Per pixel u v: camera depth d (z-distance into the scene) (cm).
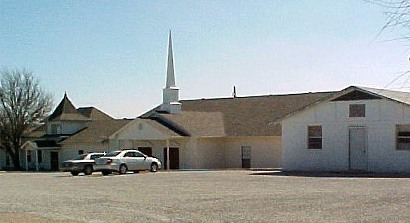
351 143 3809
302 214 1659
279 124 4644
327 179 3033
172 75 5472
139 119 5156
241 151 5131
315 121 3953
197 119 5262
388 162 3659
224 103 5819
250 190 2439
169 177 3547
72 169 4288
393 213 1638
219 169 4744
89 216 1748
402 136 3622
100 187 2855
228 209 1808
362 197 2048
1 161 7488
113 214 1777
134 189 2664
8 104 7225
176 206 1925
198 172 4144
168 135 4928
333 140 3872
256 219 1586
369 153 3734
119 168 4153
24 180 3803
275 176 3388
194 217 1656
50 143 6681
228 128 5238
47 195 2481
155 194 2375
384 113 3678
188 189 2573
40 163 6819
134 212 1808
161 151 5194
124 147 5400
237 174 3709
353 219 1545
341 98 3850
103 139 5953
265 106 5472
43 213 1856
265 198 2094
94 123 6556
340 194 2172
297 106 5294
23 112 7275
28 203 2167
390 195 2097
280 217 1611
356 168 3781
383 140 3681
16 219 1727
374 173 3556
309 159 3972
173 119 5147
